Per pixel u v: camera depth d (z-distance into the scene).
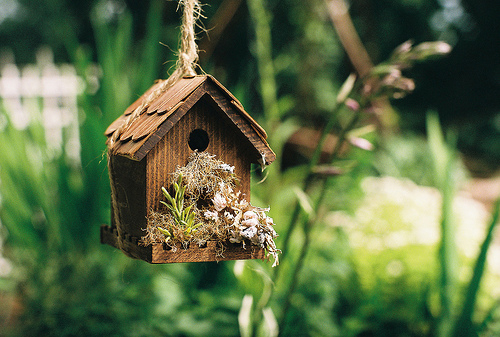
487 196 9.66
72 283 3.10
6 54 20.42
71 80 5.31
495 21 14.26
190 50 1.55
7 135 3.41
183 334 3.05
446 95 14.92
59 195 3.30
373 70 2.25
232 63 6.23
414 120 14.14
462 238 3.55
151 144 1.35
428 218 3.84
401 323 3.20
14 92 5.20
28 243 3.37
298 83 8.10
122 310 2.97
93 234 3.32
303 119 8.12
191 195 1.47
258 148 1.51
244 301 1.90
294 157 6.31
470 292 2.51
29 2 20.67
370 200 4.23
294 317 3.12
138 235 1.48
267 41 3.61
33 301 3.01
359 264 3.34
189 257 1.40
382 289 3.29
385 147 6.30
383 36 15.23
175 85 1.58
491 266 3.42
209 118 1.50
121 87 3.27
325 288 3.27
